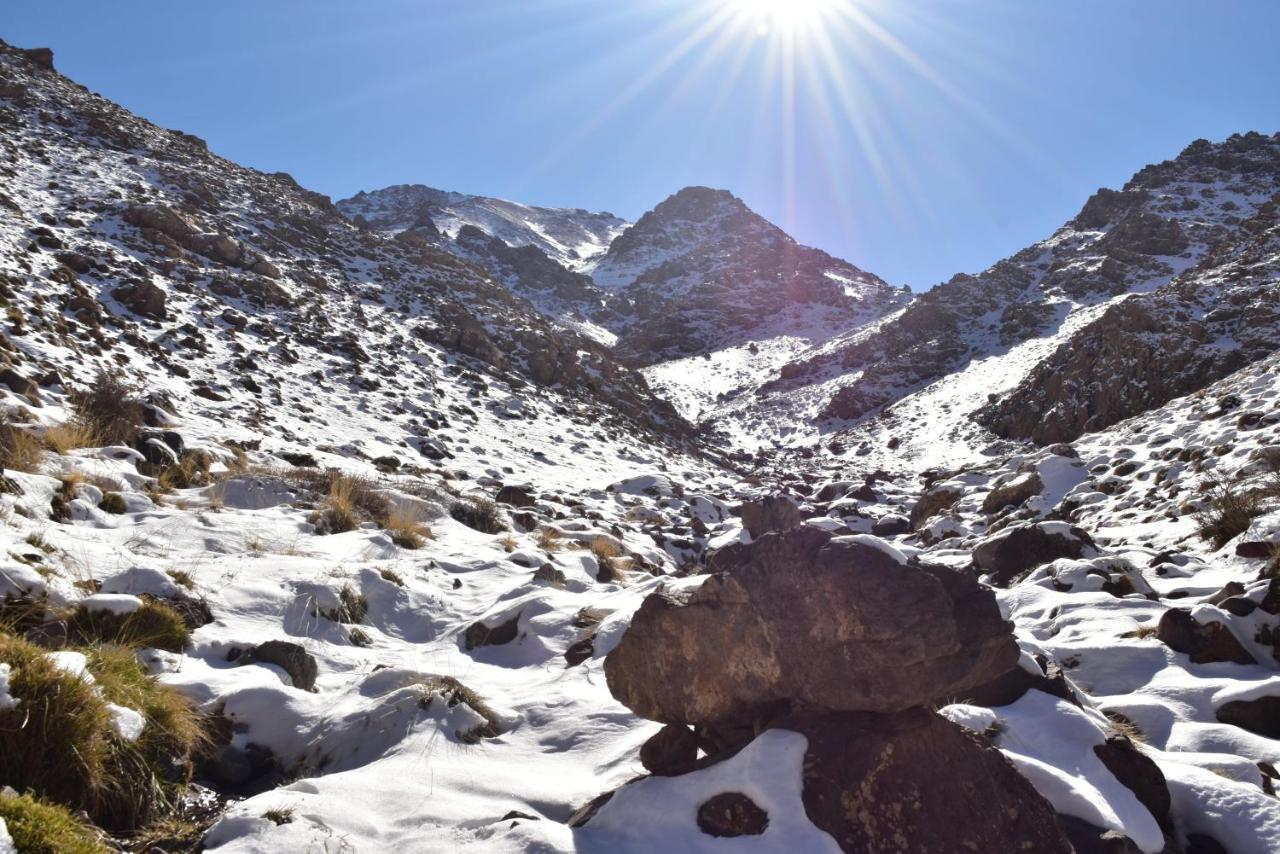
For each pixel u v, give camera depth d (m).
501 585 8.32
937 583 3.41
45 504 7.20
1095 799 3.71
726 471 34.94
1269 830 3.91
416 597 7.55
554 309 104.38
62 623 4.95
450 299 37.88
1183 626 6.03
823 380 65.00
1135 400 33.16
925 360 59.00
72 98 42.28
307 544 8.32
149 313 21.33
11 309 15.70
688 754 3.96
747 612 3.63
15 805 3.12
